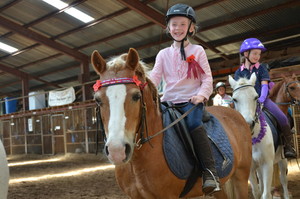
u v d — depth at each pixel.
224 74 17.02
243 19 13.34
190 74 2.63
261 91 4.14
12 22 16.86
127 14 14.50
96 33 16.97
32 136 21.41
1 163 1.41
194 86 2.69
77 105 18.14
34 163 15.27
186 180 2.44
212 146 2.65
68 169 11.64
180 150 2.42
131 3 12.92
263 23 13.87
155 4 13.38
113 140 1.88
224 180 2.76
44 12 15.70
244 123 3.36
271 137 3.92
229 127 3.10
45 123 20.36
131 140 1.96
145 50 17.89
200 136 2.47
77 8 14.68
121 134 1.91
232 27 14.40
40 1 14.70
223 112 3.28
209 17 13.85
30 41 18.98
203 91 2.57
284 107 4.92
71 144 18.39
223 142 2.77
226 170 2.70
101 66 2.12
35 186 7.83
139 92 2.04
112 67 2.10
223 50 16.50
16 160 18.36
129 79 2.04
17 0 14.95
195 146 2.49
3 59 22.14
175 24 2.65
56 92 19.28
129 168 2.30
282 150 4.43
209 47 15.93
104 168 11.26
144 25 15.20
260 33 14.50
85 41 18.14
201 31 14.77
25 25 17.33
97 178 8.76
